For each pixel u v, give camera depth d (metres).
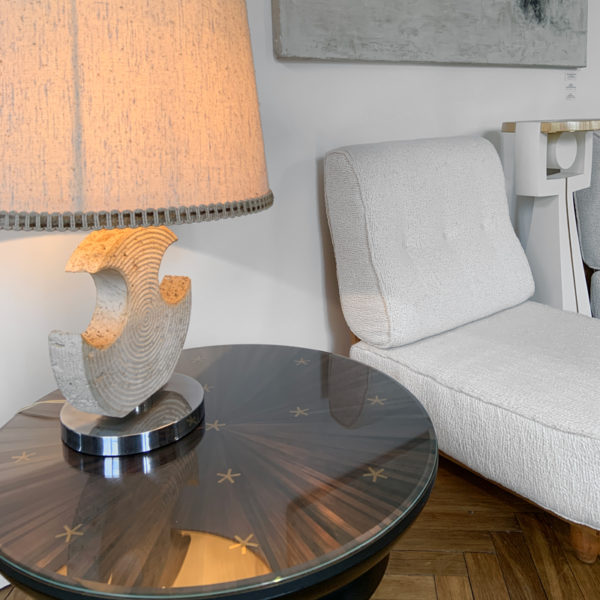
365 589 0.72
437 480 1.45
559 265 1.68
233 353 1.12
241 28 0.68
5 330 1.08
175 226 1.26
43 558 0.58
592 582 1.13
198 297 1.33
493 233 1.53
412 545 1.24
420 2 1.52
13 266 1.06
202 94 0.63
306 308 1.51
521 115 1.92
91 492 0.69
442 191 1.42
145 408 0.84
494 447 1.09
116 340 0.73
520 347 1.28
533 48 1.83
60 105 0.58
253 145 0.71
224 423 0.85
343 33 1.39
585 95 2.13
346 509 0.65
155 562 0.58
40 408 0.91
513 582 1.14
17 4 0.56
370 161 1.31
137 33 0.59
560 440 0.98
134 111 0.60
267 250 1.42
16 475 0.73
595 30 2.10
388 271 1.29
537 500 1.05
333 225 1.36
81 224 0.59
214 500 0.67
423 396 1.21
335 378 1.00
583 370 1.15
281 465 0.74
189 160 0.63
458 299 1.39
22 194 0.59
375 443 0.79
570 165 1.68
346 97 1.48
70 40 0.57
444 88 1.69
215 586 0.55
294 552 0.59
